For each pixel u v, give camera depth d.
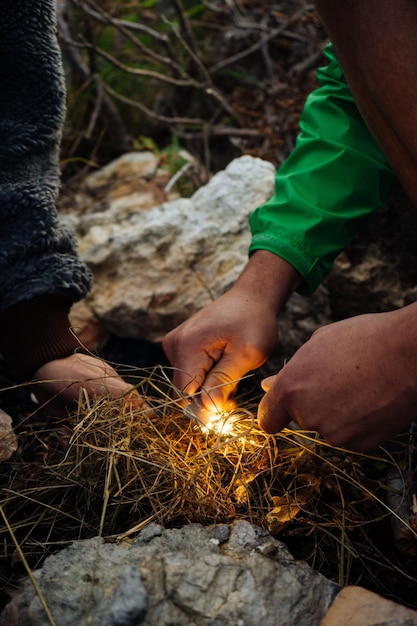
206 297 2.00
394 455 1.58
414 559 1.40
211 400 1.47
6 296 1.62
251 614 1.05
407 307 1.15
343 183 1.69
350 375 1.17
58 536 1.41
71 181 2.46
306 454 1.44
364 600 1.07
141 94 2.88
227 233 2.05
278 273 1.63
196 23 2.92
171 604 1.05
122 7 2.85
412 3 1.08
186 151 2.70
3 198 1.57
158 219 2.09
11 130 1.58
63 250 1.70
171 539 1.21
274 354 1.97
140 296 2.00
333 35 1.17
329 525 1.35
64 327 1.70
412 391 1.13
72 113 2.60
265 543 1.20
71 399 1.60
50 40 1.59
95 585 1.10
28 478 1.47
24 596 1.10
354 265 2.01
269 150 2.45
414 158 1.14
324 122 1.74
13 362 1.70
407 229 1.99
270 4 2.96
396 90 1.11
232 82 2.92
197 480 1.38
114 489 1.40
